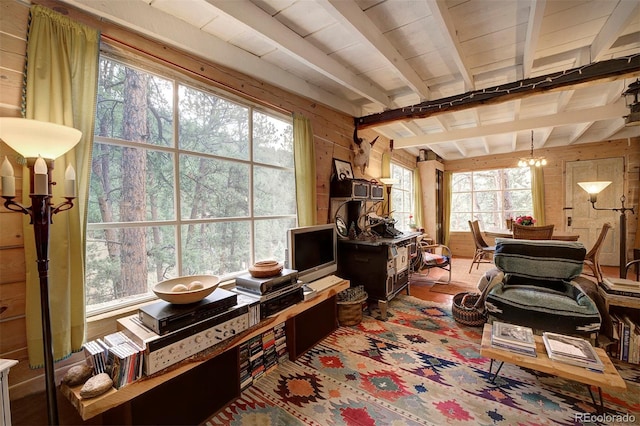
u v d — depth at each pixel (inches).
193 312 55.4
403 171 226.5
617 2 67.8
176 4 66.1
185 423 56.9
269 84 98.1
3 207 48.5
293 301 78.8
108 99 64.7
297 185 105.7
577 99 137.8
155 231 72.5
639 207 192.9
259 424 57.6
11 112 49.5
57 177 51.2
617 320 79.3
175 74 73.3
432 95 125.9
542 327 76.5
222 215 86.7
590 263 146.6
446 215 265.1
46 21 51.4
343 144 136.3
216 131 85.0
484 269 199.8
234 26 75.2
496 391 66.4
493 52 90.5
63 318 51.5
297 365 78.7
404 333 97.6
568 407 60.7
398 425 56.6
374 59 95.0
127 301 66.0
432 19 74.1
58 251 51.3
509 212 246.7
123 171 67.2
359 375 73.6
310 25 76.6
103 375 46.4
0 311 48.3
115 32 61.8
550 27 78.1
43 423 51.9
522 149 235.3
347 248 119.1
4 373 41.3
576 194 214.4
